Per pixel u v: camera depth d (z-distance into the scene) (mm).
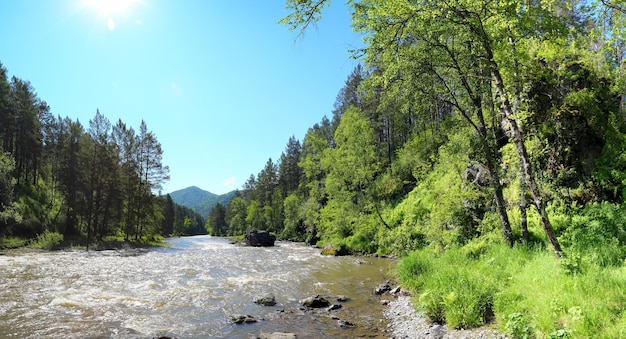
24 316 10398
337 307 12375
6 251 29969
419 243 24359
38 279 16031
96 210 43500
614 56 16672
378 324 10531
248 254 32344
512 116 10430
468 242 16953
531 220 14273
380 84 13977
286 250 38969
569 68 15984
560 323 6691
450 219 19047
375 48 11000
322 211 41531
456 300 9203
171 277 17656
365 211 35906
